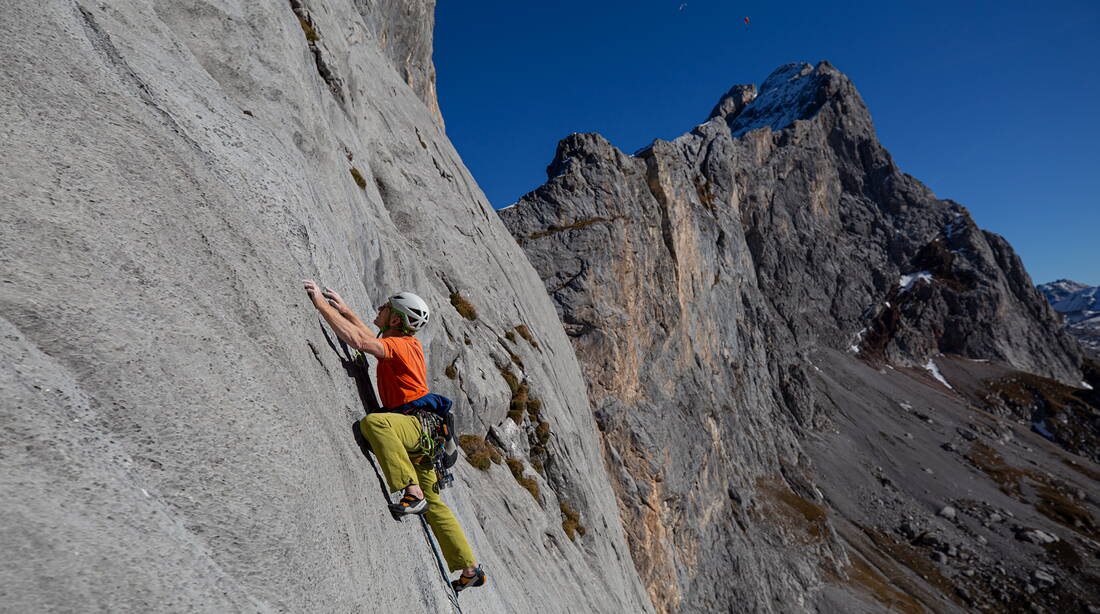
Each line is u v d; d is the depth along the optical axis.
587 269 52.06
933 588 72.56
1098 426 117.88
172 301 3.30
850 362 124.81
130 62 4.44
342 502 3.79
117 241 3.22
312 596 2.97
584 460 23.38
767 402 93.88
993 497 93.38
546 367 23.33
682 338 63.19
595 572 19.48
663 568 45.59
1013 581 75.25
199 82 5.42
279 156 5.95
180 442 2.79
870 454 98.38
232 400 3.22
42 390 2.40
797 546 67.06
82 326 2.74
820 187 149.25
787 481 83.12
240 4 8.01
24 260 2.75
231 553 2.65
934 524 85.12
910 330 137.12
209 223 4.02
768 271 129.88
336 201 8.36
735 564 57.12
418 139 23.28
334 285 5.49
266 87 7.53
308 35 14.24
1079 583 74.81
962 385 128.75
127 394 2.71
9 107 3.22
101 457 2.43
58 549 2.02
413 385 4.92
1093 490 99.62
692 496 53.88
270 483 3.10
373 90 21.30
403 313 5.00
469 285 21.05
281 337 4.00
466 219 23.66
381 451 4.57
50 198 3.05
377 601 3.72
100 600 2.02
